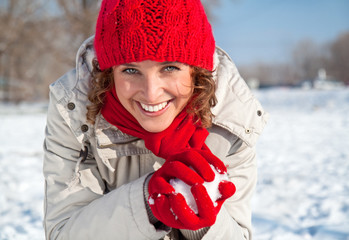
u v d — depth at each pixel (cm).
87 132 140
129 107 130
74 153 143
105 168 148
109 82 136
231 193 107
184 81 126
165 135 132
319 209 371
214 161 110
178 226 103
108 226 119
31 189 448
